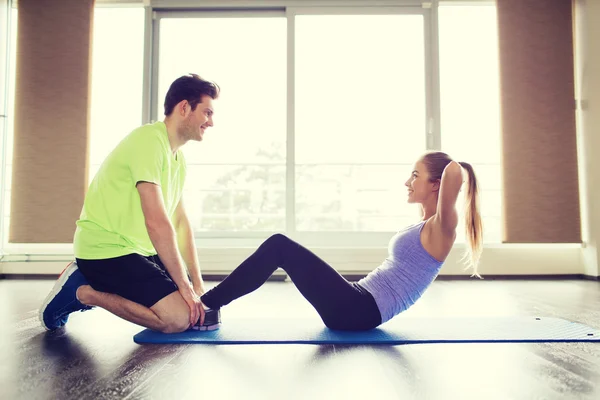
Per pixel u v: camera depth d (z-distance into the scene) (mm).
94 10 3830
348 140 4543
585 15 3764
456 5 4055
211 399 974
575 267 3838
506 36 3826
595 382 1097
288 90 3916
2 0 3834
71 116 3736
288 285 3400
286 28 3977
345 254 3787
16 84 3738
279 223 5324
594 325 1822
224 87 4301
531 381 1106
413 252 1604
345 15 3980
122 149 1609
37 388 1045
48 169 3695
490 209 4559
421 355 1354
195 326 1665
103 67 3967
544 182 3748
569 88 3799
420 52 4012
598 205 3693
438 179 1644
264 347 1448
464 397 991
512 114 3781
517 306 2320
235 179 5422
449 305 2359
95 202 1601
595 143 3711
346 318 1605
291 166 3891
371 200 5109
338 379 1122
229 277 1615
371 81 4223
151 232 1522
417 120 3992
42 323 1685
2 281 3529
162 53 4012
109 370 1190
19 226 3662
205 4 3959
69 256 3770
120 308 1543
